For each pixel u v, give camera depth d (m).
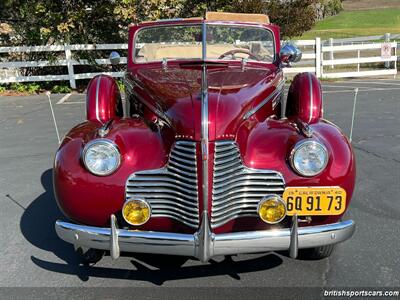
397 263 3.75
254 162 3.26
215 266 3.77
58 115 10.09
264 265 3.77
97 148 3.20
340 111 9.58
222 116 3.22
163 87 3.87
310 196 3.20
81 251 3.62
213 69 4.43
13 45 14.81
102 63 14.37
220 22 4.87
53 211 4.94
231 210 3.20
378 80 14.59
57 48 13.91
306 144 3.14
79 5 13.86
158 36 4.96
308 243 3.12
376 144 7.05
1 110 10.91
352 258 3.84
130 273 3.70
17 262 3.90
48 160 6.71
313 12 16.09
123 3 12.87
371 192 5.20
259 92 3.80
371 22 59.06
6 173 6.17
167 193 3.25
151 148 3.35
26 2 13.86
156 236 3.05
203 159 3.06
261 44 4.93
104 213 3.28
